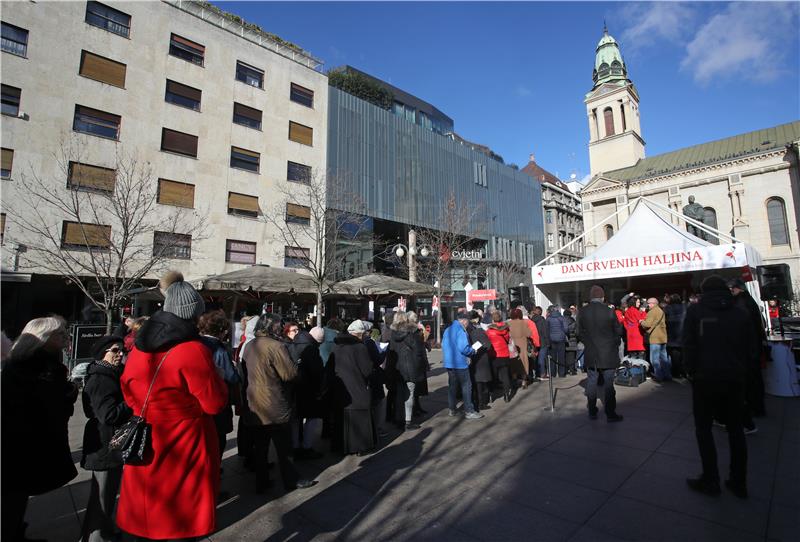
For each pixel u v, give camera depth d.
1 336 2.48
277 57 23.58
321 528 3.24
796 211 32.19
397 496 3.75
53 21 16.39
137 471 2.34
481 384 7.22
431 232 29.20
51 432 2.57
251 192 21.61
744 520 3.10
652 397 7.18
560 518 3.24
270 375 3.95
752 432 5.10
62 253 15.42
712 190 36.41
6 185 14.85
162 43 19.33
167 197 18.80
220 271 20.11
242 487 4.10
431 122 40.19
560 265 12.91
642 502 3.44
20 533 2.77
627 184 38.97
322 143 24.92
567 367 10.92
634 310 9.23
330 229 21.48
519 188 43.31
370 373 4.98
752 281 9.70
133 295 14.23
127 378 2.42
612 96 48.31
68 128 16.39
